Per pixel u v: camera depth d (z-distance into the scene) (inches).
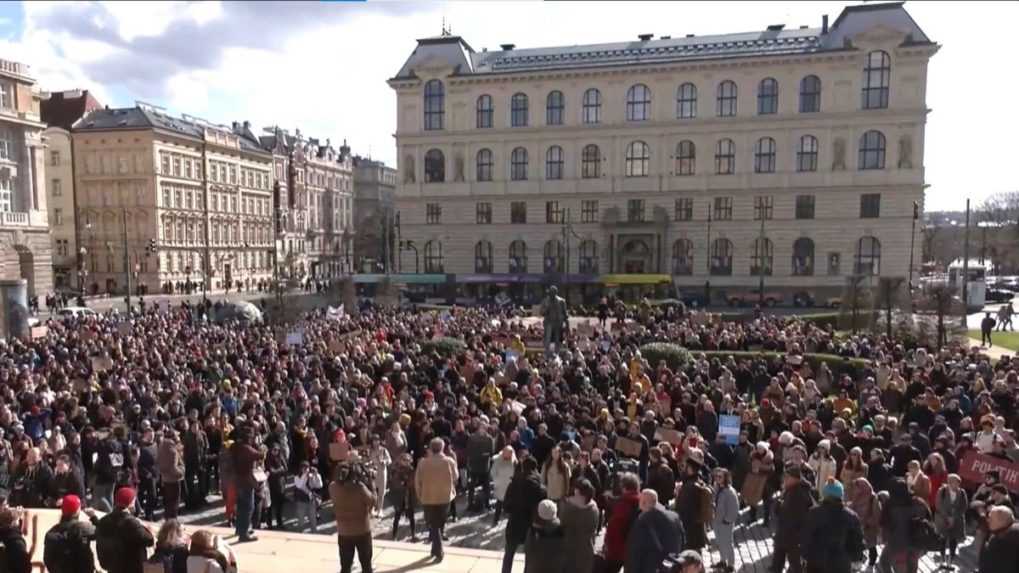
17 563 337.7
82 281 3016.7
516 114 2910.9
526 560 365.4
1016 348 1462.8
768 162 2691.9
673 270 2792.8
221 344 1095.6
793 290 2679.6
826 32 2706.7
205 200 3622.0
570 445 530.9
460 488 662.5
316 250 4872.0
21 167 2556.6
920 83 2509.8
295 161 4552.2
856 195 2598.4
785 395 769.6
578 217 2876.5
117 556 339.9
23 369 821.2
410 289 2945.4
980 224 4778.5
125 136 3253.0
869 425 627.2
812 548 375.6
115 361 934.4
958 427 673.0
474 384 889.5
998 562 346.9
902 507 429.4
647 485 501.4
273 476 574.2
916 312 1440.7
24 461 518.6
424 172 3019.2
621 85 2802.7
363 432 609.0
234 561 316.2
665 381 840.3
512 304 2443.4
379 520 598.9
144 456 578.9
